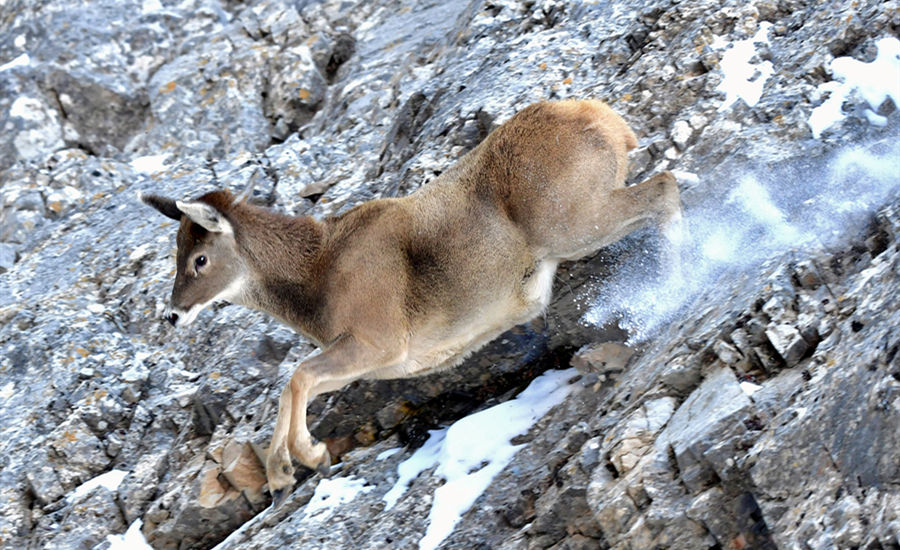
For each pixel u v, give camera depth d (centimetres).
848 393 1747
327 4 4700
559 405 2339
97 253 3616
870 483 1670
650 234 2369
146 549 2656
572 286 2400
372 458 2531
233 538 2512
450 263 2262
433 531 2194
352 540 2297
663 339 2258
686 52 2767
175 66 4656
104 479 2844
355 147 3716
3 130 4512
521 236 2262
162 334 3266
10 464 2909
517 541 2044
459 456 2333
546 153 2238
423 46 4156
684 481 1862
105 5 4862
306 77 4419
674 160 2527
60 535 2744
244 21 4756
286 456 2253
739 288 2180
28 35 4797
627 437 2008
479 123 2997
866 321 1870
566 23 3366
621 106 2728
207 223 2288
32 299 3475
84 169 4206
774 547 1747
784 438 1769
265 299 2380
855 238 2153
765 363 1997
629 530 1870
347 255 2302
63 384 3059
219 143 4353
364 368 2270
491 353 2502
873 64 2498
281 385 2753
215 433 2772
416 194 2350
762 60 2677
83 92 4569
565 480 2044
